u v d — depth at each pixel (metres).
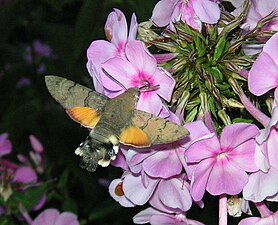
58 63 0.54
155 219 0.26
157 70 0.23
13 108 0.58
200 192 0.23
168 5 0.25
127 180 0.25
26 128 0.51
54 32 0.46
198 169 0.23
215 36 0.25
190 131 0.22
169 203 0.24
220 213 0.24
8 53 0.64
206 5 0.24
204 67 0.24
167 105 0.24
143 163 0.23
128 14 0.37
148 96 0.23
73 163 0.47
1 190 0.37
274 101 0.23
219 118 0.25
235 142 0.22
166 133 0.20
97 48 0.24
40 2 0.56
